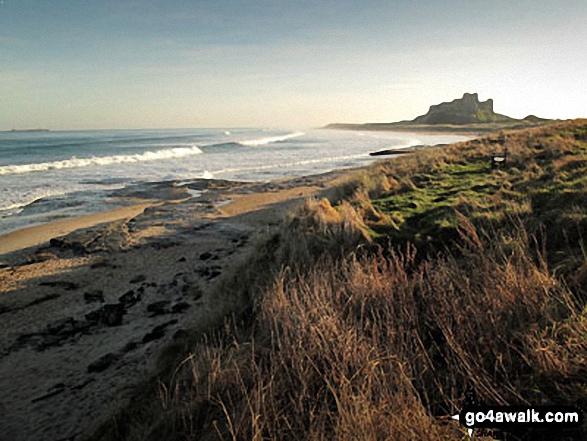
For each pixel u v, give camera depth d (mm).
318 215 8273
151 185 27125
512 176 9922
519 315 3211
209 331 5805
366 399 2627
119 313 8359
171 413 3590
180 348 5949
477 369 2779
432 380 2955
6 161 42375
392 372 2936
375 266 4789
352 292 4422
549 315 3102
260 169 37781
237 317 5953
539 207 6266
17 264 12031
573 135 15727
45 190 25312
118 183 28266
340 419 2629
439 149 21328
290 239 7801
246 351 4289
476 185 9680
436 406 2682
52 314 8680
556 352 2619
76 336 7578
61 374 6258
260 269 7719
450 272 4285
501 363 2666
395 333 3467
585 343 2609
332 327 3641
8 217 18453
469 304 3600
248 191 25016
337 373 3127
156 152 49750
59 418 5082
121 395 5203
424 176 12406
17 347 7234
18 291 9938
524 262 3969
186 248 13227
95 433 4352
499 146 16406
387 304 4008
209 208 19547
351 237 6867
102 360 6434
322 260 6215
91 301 9328
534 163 10828
